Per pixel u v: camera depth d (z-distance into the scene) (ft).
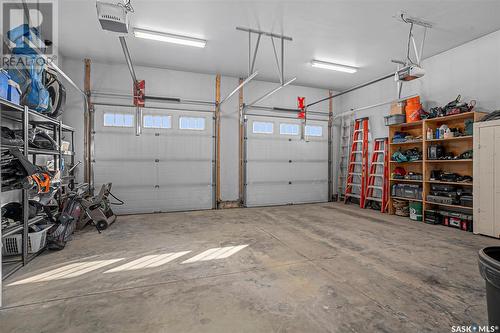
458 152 15.03
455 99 15.16
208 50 15.92
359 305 6.42
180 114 19.38
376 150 20.43
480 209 12.80
